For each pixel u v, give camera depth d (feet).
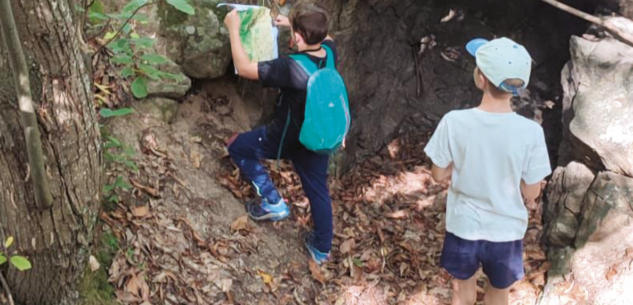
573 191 13.67
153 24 11.98
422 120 19.80
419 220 15.15
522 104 19.20
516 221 8.72
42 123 6.72
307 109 9.87
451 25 20.40
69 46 6.68
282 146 10.78
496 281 9.14
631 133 12.90
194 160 12.16
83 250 8.05
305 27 9.84
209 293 10.40
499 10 19.88
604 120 13.25
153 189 10.96
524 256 13.75
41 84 6.57
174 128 12.27
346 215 14.62
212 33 12.60
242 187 12.44
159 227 10.61
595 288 12.07
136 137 11.45
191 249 10.78
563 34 18.89
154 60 9.64
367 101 17.98
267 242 11.94
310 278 11.95
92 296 8.77
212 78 13.28
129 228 10.19
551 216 14.24
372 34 17.22
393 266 13.20
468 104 20.38
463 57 20.54
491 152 8.37
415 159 18.29
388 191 16.30
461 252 8.96
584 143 13.34
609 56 14.12
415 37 19.61
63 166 7.11
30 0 6.10
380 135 18.47
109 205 10.21
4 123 6.59
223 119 13.30
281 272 11.67
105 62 11.25
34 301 8.11
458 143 8.48
